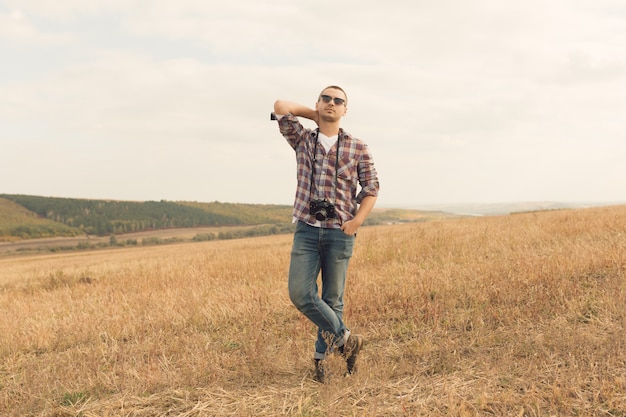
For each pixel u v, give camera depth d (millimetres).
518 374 3098
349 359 3307
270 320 5215
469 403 2719
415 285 5691
